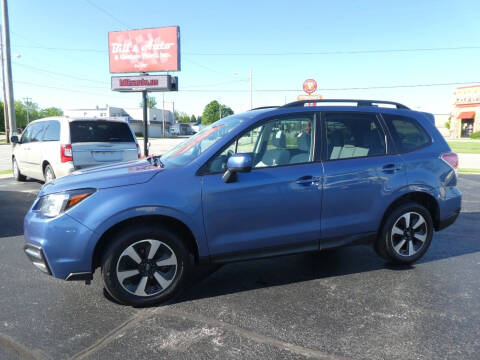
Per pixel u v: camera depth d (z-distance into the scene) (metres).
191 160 3.38
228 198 3.24
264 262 4.25
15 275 3.92
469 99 53.47
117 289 3.06
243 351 2.51
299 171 3.48
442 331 2.75
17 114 83.81
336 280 3.72
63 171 7.52
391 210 3.91
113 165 3.89
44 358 2.45
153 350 2.53
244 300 3.29
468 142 41.25
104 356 2.46
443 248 4.75
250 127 3.48
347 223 3.67
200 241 3.23
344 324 2.86
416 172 3.90
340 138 3.75
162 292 3.21
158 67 17.00
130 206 3.00
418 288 3.53
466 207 7.25
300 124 3.66
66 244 2.95
